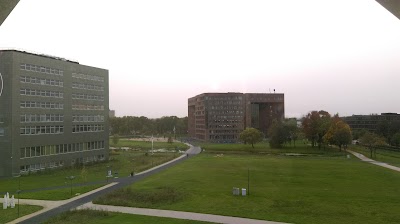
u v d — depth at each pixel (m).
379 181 61.94
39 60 85.38
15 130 77.44
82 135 99.94
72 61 98.50
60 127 91.56
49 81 88.50
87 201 45.56
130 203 43.03
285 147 149.88
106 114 111.12
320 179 63.91
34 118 83.06
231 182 59.50
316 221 35.38
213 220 35.16
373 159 104.62
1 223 35.28
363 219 36.41
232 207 41.09
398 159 104.88
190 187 54.12
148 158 110.94
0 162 76.62
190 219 35.50
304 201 44.62
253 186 55.75
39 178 71.69
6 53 77.81
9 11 9.37
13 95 77.38
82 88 100.88
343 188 54.53
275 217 36.66
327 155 119.12
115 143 176.00
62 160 91.69
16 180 69.25
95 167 90.31
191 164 89.44
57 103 90.88
